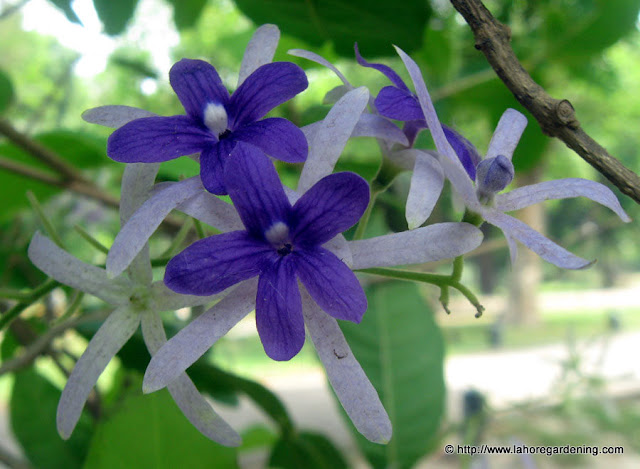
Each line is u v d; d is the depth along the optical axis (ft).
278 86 0.23
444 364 0.50
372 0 0.37
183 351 0.22
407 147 0.29
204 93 0.24
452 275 0.27
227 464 0.37
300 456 0.47
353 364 0.22
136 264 0.25
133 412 0.37
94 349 0.24
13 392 0.47
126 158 0.22
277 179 0.22
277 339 0.21
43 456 0.46
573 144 0.24
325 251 0.22
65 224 0.71
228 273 0.21
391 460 0.48
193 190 0.22
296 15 0.40
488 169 0.24
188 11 0.61
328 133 0.23
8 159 0.50
